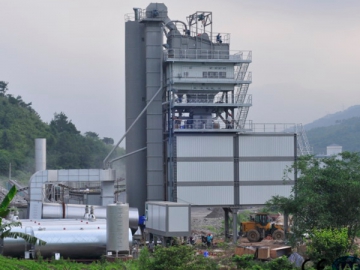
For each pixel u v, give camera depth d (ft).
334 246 298.97
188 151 447.42
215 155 449.48
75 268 293.43
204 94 469.98
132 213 428.97
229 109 469.57
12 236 275.59
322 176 371.97
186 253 281.54
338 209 366.43
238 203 449.89
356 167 378.94
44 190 461.37
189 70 468.34
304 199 364.58
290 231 414.82
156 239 398.42
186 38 474.90
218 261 322.34
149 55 480.64
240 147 452.76
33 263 296.71
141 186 487.61
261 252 326.85
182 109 472.03
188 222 376.68
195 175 447.01
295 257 314.35
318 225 361.51
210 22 480.64
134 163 487.61
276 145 456.45
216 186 448.24
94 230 334.24
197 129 447.42
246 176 452.35
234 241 429.79
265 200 453.17
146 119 486.79
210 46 475.72
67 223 359.25
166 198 474.49
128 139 490.49
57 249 325.42
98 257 331.77
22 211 478.59
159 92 478.18
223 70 471.21
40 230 332.19
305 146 466.29
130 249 340.39
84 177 448.65
